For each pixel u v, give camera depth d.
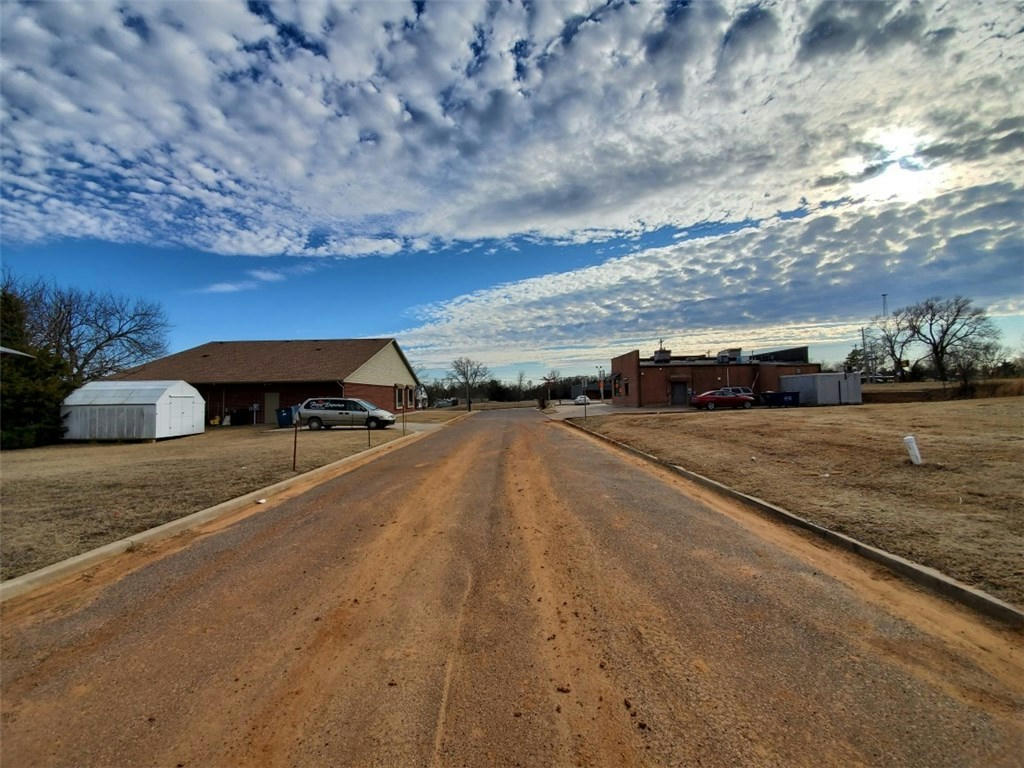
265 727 2.57
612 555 5.05
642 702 2.69
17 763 2.36
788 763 2.23
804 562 4.77
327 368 30.27
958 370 42.44
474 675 3.00
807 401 36.62
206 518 6.88
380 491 8.62
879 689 2.76
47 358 20.72
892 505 6.20
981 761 2.22
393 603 4.04
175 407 21.48
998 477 6.82
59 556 5.16
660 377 40.50
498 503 7.52
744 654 3.15
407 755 2.35
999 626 3.46
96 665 3.21
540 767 2.25
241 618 3.84
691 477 9.18
